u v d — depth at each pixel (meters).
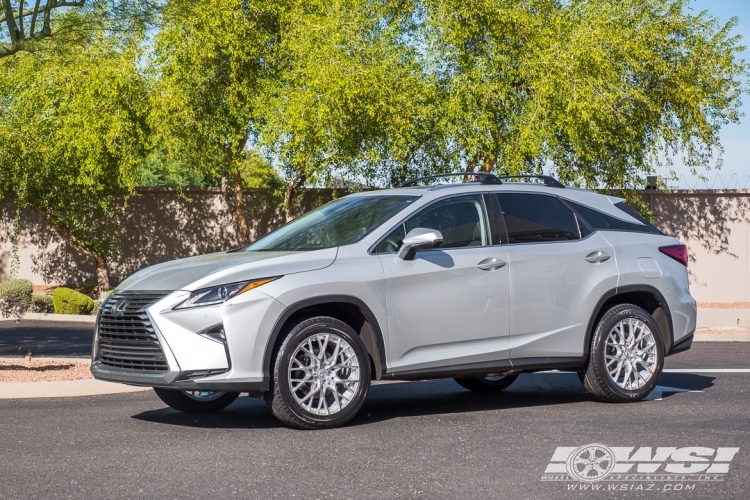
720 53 21.62
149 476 5.41
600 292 8.05
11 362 10.59
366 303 7.05
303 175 22.44
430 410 7.85
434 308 7.34
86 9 14.63
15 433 6.73
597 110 18.50
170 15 15.73
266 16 21.03
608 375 8.01
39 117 20.16
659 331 8.26
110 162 20.28
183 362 6.54
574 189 8.48
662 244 8.55
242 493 5.02
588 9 19.81
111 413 7.69
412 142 19.50
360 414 7.64
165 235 23.84
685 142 21.78
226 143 21.00
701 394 8.62
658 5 20.69
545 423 7.04
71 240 22.59
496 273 7.60
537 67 18.95
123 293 6.98
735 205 22.27
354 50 18.98
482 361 7.55
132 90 19.23
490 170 20.89
